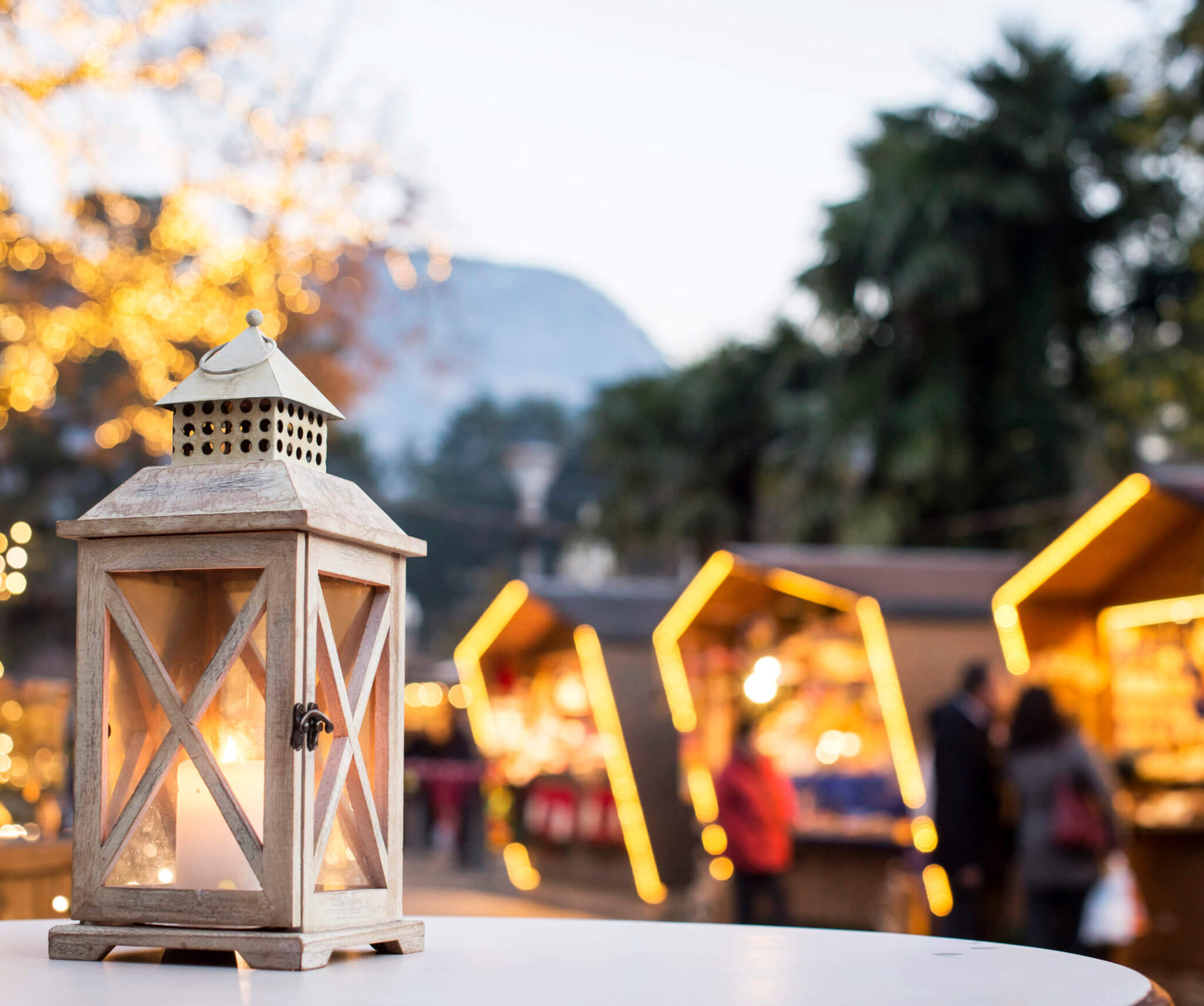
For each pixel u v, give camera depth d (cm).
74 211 936
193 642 166
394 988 135
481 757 1816
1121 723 1046
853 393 1961
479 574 5006
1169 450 2019
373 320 1255
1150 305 1995
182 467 171
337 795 163
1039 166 1936
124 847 161
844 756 1182
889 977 143
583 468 4794
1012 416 1927
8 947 170
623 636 1434
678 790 1424
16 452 1923
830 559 1172
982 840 834
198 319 1043
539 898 1477
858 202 1967
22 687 446
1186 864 927
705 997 128
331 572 166
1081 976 146
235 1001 126
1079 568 1038
